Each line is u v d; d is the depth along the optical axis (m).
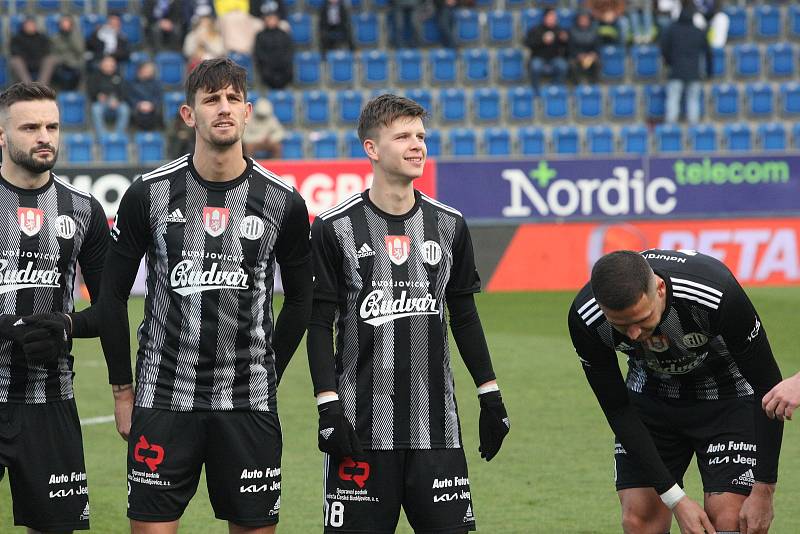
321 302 15.09
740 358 14.63
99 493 22.78
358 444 14.82
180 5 65.50
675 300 14.27
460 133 63.72
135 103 61.03
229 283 14.63
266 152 57.56
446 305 15.73
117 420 15.30
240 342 14.69
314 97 65.06
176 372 14.61
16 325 16.08
